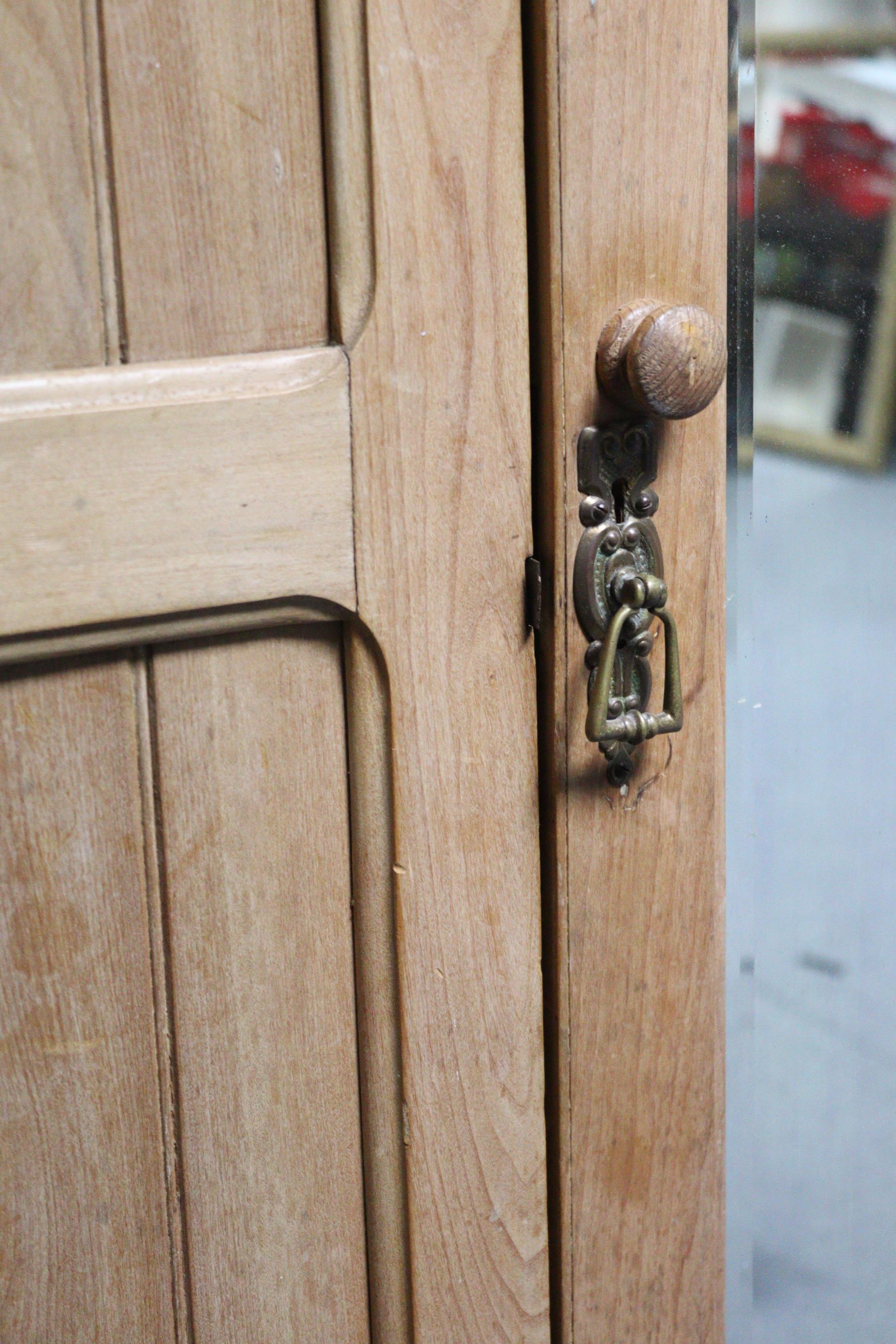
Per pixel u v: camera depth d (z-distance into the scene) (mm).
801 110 1145
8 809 850
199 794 877
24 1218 875
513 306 886
